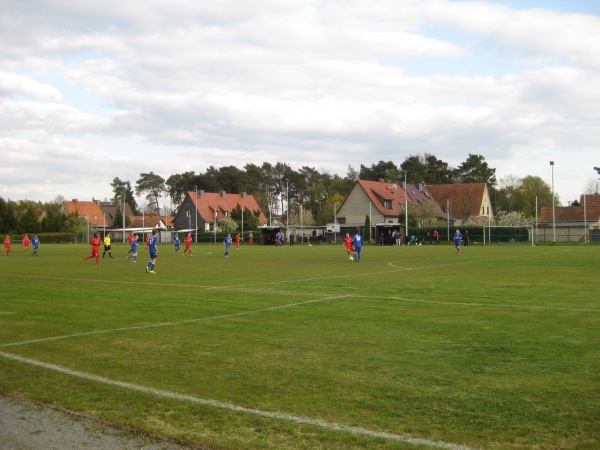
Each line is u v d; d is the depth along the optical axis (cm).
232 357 996
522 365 912
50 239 11194
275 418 694
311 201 14762
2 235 10931
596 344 1058
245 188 14700
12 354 1045
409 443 613
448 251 5653
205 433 653
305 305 1630
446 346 1057
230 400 763
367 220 9194
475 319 1355
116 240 11769
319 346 1073
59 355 1034
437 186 11644
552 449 594
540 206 12188
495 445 605
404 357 977
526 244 7644
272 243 9062
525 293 1873
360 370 898
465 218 10906
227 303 1694
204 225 11881
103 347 1095
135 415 714
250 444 619
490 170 13825
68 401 772
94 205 14825
